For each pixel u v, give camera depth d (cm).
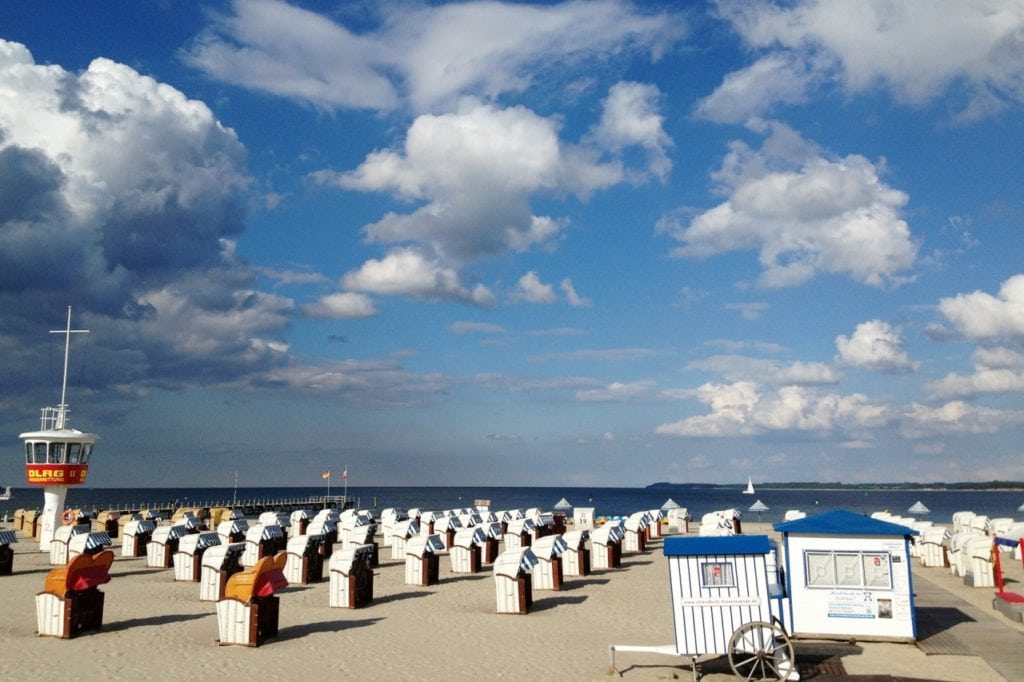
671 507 6047
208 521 5834
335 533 4269
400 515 5141
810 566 1811
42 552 3794
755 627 1445
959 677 1484
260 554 3253
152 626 2044
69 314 3866
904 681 1444
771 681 1430
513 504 19662
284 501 11575
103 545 3291
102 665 1617
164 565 3281
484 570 3192
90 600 1984
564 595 2561
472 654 1734
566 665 1636
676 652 1477
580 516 4997
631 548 3806
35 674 1539
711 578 1483
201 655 1717
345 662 1659
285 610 2292
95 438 3894
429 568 2806
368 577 2417
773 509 15850
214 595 2439
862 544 1789
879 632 1759
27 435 3741
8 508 13538
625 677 1538
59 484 3781
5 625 2028
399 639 1891
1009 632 1869
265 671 1582
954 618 2047
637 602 2431
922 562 3225
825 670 1534
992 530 3953
